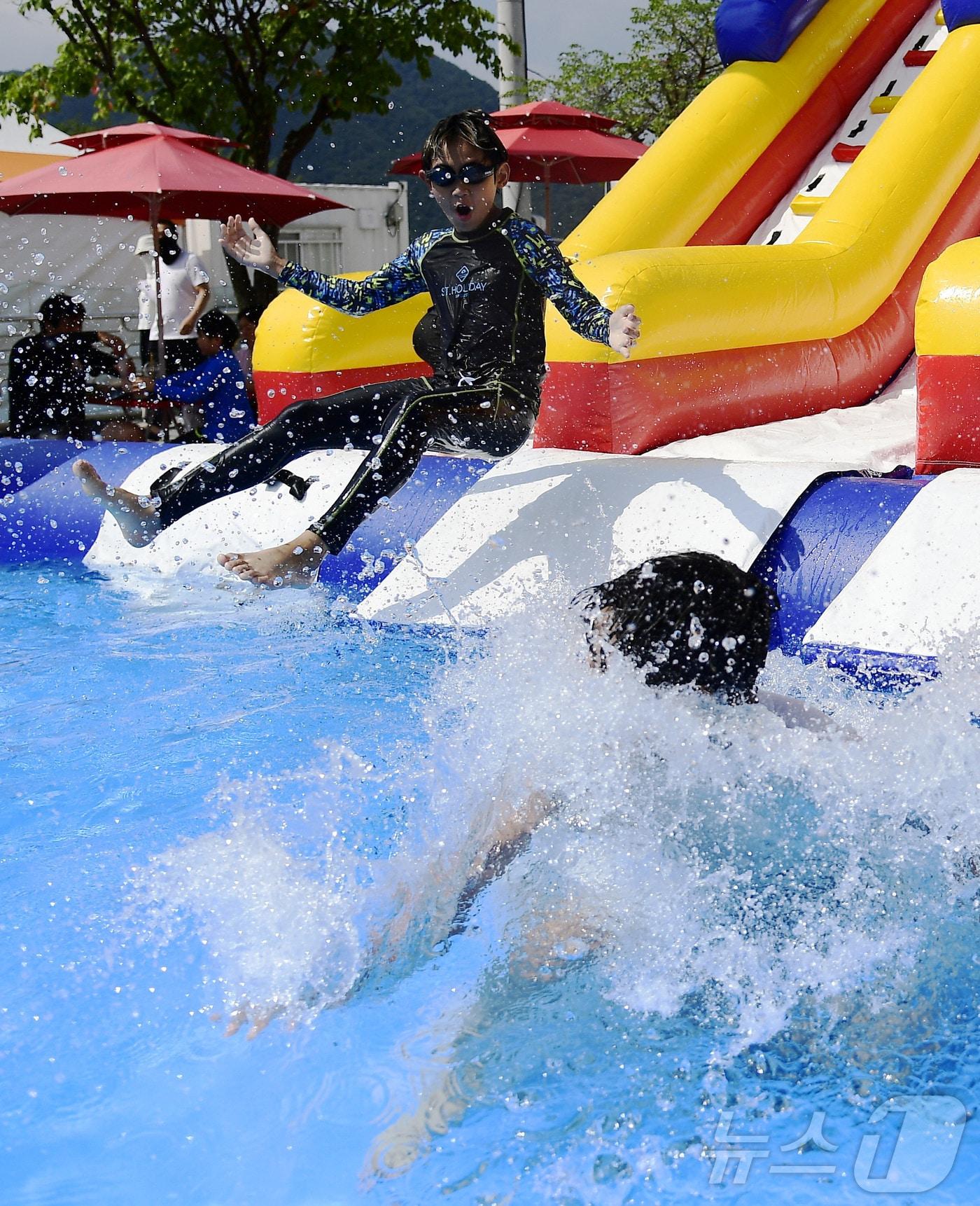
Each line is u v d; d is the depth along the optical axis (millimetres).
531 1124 1646
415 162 11125
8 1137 1703
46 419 7371
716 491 3922
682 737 2004
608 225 6117
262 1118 1707
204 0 11117
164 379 7379
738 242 6645
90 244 11250
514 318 3975
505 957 1883
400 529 4426
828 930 1864
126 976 2018
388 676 3588
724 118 6484
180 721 3289
